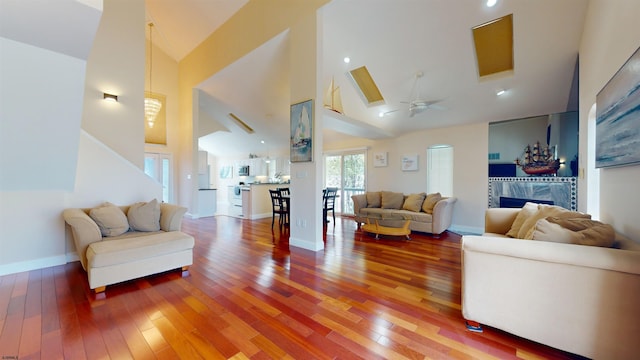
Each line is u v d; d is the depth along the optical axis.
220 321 1.92
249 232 5.03
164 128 6.98
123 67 4.94
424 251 3.76
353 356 1.55
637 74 1.57
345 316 2.00
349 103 5.59
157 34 6.45
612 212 2.08
